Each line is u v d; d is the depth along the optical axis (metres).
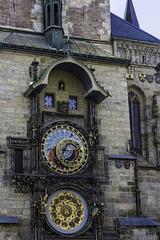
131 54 50.28
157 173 47.56
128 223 41.88
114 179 43.25
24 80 43.59
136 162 44.88
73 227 40.59
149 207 46.28
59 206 40.75
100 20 50.69
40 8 49.03
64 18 49.56
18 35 47.12
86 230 40.56
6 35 47.28
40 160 41.28
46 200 39.69
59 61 42.62
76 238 40.16
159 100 49.91
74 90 44.91
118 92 46.28
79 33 49.59
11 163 40.84
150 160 48.09
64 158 42.16
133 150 48.25
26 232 39.59
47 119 42.97
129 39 50.28
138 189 44.25
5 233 38.50
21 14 48.28
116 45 49.94
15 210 39.78
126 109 46.03
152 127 49.00
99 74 46.28
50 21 47.12
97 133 43.38
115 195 42.88
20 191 40.12
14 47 43.78
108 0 51.72
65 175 41.50
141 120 49.38
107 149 44.25
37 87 41.97
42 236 39.06
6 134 41.72
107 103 45.59
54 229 39.69
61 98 44.31
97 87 43.09
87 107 44.78
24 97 43.12
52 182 40.94
